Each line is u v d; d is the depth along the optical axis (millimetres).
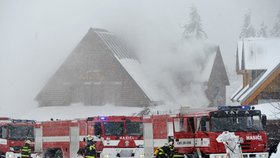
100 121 31562
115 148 31234
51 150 36000
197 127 26891
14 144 35844
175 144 27750
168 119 30344
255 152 25922
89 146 28516
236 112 26219
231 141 24156
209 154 26078
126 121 31516
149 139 31125
